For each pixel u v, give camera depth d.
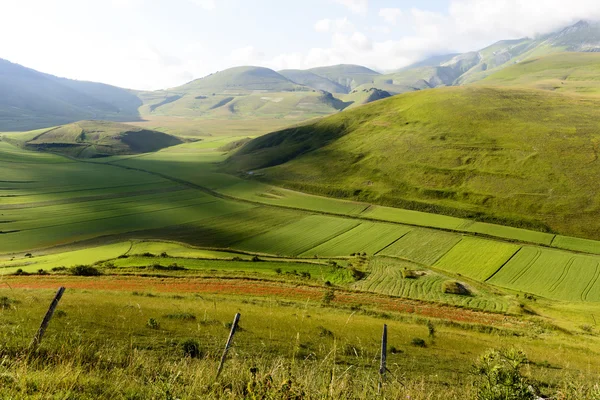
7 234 97.44
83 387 8.62
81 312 24.61
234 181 167.12
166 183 165.88
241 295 50.22
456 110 198.88
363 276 68.50
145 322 24.19
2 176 167.38
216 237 95.44
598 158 139.00
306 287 56.94
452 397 10.91
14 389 7.56
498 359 9.02
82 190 151.00
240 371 10.09
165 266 64.06
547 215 114.69
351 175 158.88
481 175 141.50
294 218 111.44
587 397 10.74
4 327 14.76
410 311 50.56
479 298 60.31
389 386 9.90
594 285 71.00
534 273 76.00
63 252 84.38
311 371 9.19
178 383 9.15
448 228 101.56
